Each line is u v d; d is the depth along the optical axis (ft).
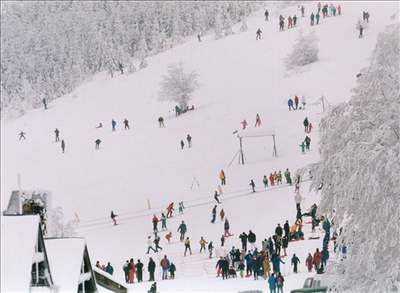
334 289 153.99
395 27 158.40
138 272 232.53
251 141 504.43
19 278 128.16
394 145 149.89
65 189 533.55
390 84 155.43
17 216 134.00
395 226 146.00
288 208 345.31
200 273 240.12
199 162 499.10
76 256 149.48
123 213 440.45
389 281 146.51
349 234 151.74
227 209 367.86
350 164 150.10
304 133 501.97
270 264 228.63
